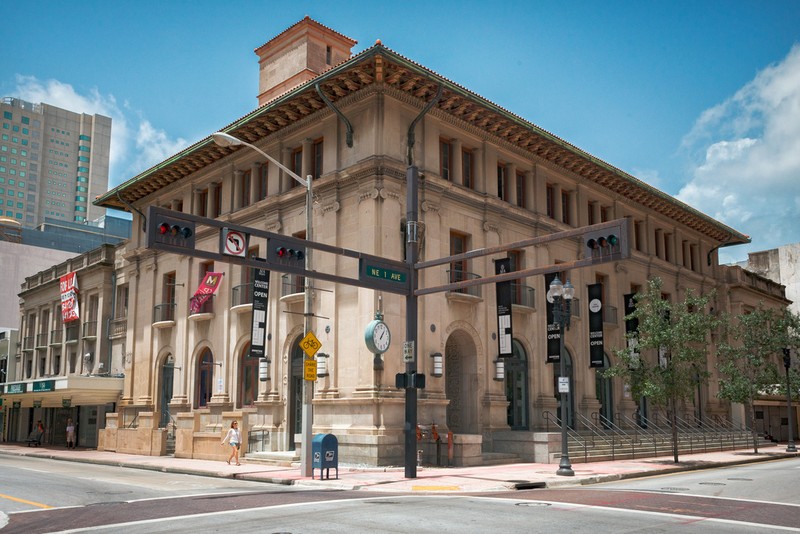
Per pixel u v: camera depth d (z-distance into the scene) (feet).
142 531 36.50
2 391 146.30
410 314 69.15
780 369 165.99
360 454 79.41
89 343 142.31
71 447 132.05
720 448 116.78
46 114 527.81
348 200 87.40
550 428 98.37
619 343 116.47
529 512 42.65
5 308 210.59
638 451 96.12
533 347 100.27
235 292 102.58
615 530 35.86
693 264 146.41
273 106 92.84
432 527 36.70
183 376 110.22
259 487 62.18
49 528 38.24
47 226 266.98
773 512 43.24
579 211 113.80
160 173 117.29
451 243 92.48
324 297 88.12
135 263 125.80
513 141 100.99
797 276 204.13
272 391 93.61
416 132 88.99
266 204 97.86
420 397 83.10
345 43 123.13
